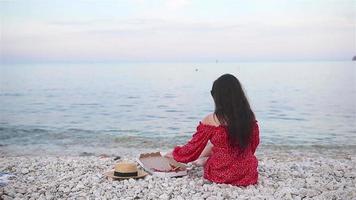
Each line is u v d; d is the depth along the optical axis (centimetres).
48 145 1400
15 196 638
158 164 761
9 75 3150
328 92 2730
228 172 680
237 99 669
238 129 665
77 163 859
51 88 3142
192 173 753
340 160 986
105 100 2644
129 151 1281
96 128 1761
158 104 2480
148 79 3825
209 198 608
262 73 4259
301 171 786
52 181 718
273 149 1327
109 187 668
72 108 2378
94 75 4144
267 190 658
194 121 1948
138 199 622
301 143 1436
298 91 2817
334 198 629
